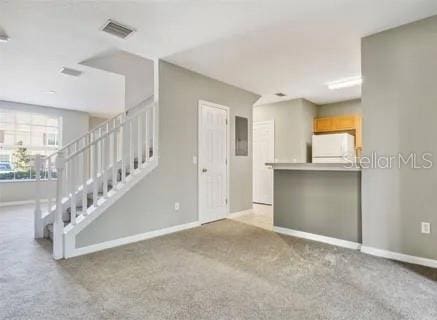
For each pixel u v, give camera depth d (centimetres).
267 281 231
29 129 688
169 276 241
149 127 389
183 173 413
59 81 486
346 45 331
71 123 750
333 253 301
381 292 211
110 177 415
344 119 595
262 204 646
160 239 357
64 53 360
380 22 276
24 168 679
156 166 376
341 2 242
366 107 303
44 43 327
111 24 281
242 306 191
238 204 512
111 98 619
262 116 664
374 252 297
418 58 271
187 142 419
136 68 455
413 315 179
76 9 251
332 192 339
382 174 293
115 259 283
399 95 282
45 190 678
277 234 381
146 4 244
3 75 453
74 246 293
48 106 704
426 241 266
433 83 263
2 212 545
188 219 419
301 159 596
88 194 395
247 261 277
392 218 286
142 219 358
